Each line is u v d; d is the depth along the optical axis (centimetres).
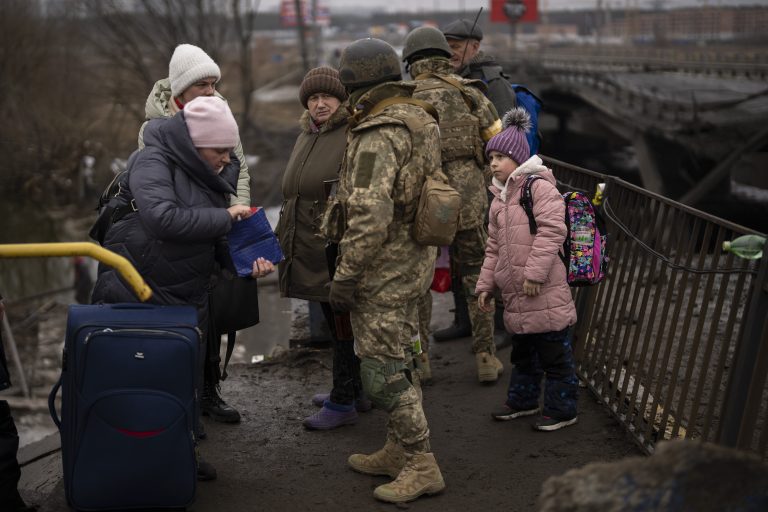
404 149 334
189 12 4222
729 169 2372
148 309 328
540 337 413
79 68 4619
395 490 355
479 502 357
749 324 312
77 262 2433
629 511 203
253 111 5222
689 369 367
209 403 452
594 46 6500
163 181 328
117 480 318
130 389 313
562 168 562
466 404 467
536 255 382
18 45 4441
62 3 4662
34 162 4212
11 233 3588
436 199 336
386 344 347
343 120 436
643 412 403
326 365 553
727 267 343
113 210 346
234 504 358
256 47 10275
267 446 420
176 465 322
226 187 344
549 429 422
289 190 443
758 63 3741
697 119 2492
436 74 472
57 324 2195
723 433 321
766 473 203
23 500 404
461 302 579
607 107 3098
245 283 417
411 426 354
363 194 329
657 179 2741
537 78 3947
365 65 344
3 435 362
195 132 332
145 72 4203
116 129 4544
